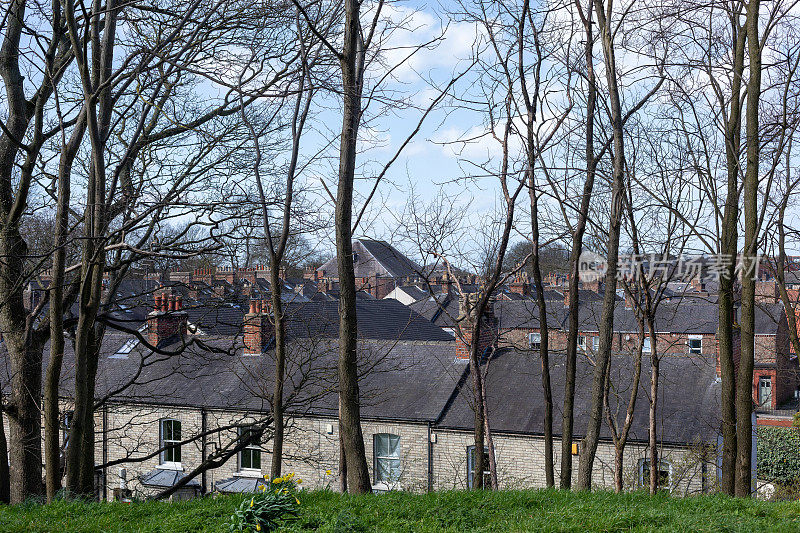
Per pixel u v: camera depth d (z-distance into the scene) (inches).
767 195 550.6
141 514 433.7
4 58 585.3
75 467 510.6
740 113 579.8
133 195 580.4
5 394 727.1
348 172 522.9
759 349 1689.2
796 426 1053.2
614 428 745.0
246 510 393.7
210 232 522.0
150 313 1182.9
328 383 987.9
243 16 564.4
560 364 1043.9
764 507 445.1
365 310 1625.2
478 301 669.9
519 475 927.7
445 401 999.6
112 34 536.7
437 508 422.3
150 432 1088.8
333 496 464.8
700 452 807.1
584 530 383.6
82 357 511.5
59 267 508.7
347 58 516.4
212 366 1136.8
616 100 557.9
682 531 378.9
